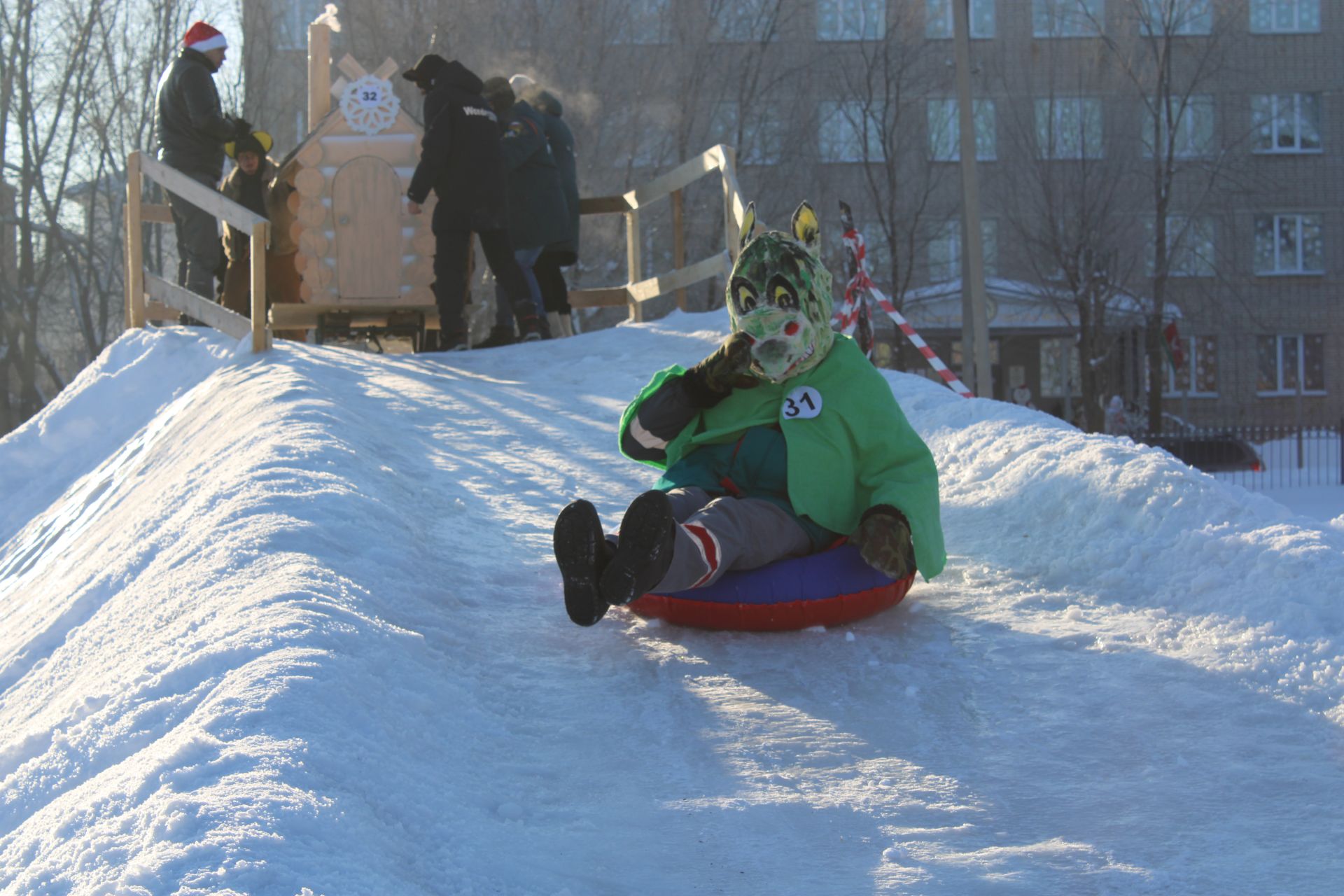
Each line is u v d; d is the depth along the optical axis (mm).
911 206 33844
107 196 34688
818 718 3375
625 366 9148
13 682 4352
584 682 3623
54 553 7094
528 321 10289
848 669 3736
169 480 6430
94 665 3854
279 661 3084
